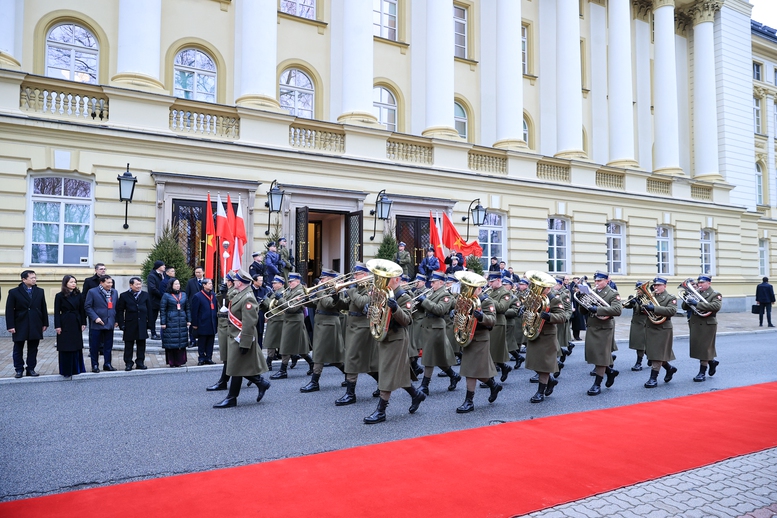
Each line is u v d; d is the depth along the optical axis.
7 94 13.55
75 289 9.95
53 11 16.00
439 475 5.11
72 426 6.86
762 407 7.97
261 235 16.36
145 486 4.87
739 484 4.96
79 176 14.41
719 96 30.92
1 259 13.59
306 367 11.72
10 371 10.21
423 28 22.39
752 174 32.03
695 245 28.05
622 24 26.08
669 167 27.53
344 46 19.12
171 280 11.11
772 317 26.56
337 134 18.14
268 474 5.14
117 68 15.78
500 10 22.73
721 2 30.25
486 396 9.01
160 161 15.12
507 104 22.45
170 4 17.61
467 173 20.27
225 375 9.05
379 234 18.39
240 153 16.08
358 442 6.25
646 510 4.39
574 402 8.54
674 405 8.17
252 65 17.03
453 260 17.00
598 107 27.64
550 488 4.80
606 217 24.50
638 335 11.03
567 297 12.58
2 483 4.97
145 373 10.50
